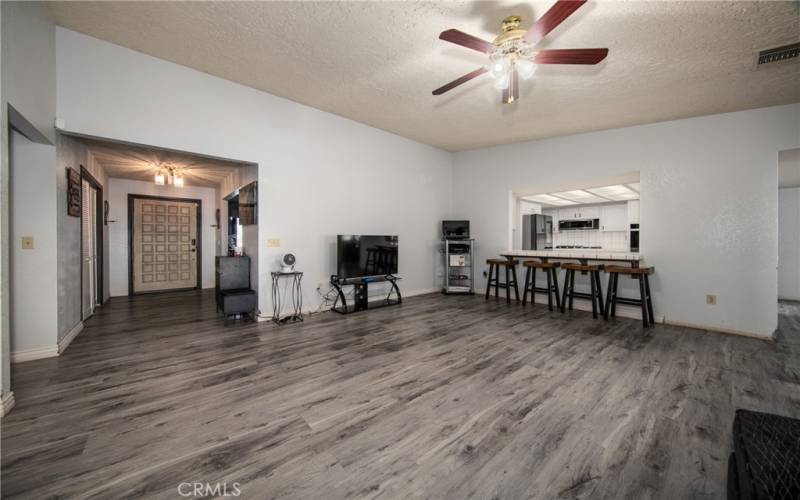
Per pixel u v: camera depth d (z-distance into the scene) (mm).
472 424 1875
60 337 2953
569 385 2373
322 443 1690
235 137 3736
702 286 4008
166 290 6488
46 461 1524
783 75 3072
